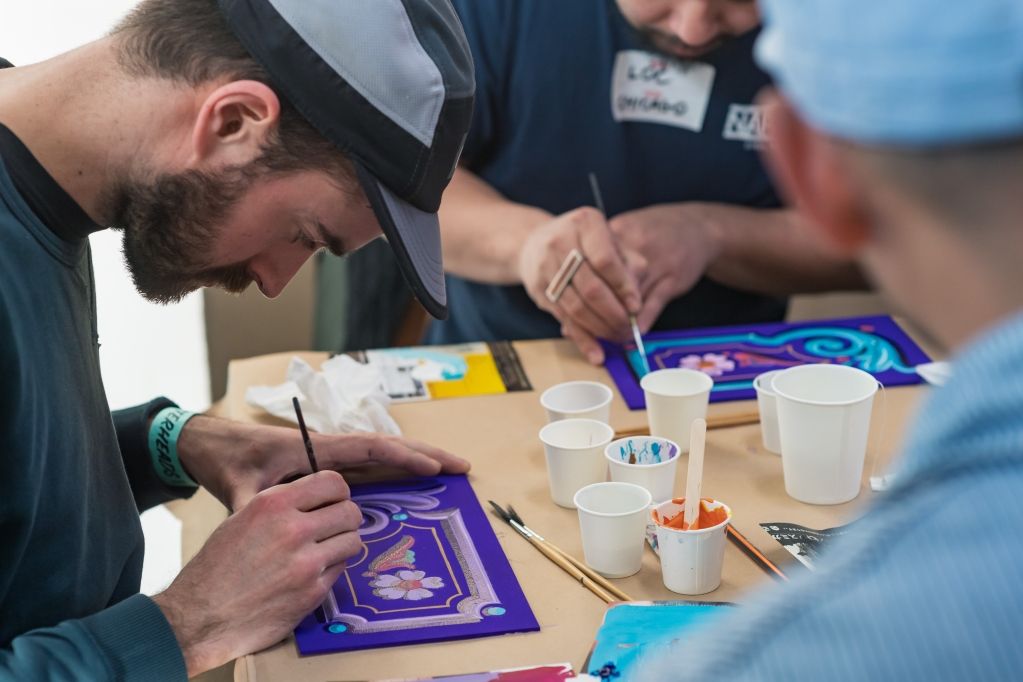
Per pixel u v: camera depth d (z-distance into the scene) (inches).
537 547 50.9
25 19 111.9
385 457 57.4
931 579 19.5
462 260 80.1
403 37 45.3
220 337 123.0
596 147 81.2
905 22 18.5
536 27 78.2
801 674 20.1
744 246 79.7
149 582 106.7
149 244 47.3
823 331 73.3
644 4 72.8
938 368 66.0
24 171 44.2
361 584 48.4
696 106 80.0
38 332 44.3
